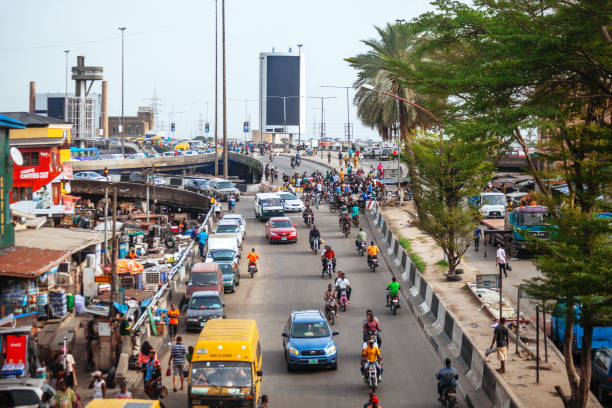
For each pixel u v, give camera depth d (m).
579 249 17.45
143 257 46.06
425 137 37.53
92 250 41.62
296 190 78.56
